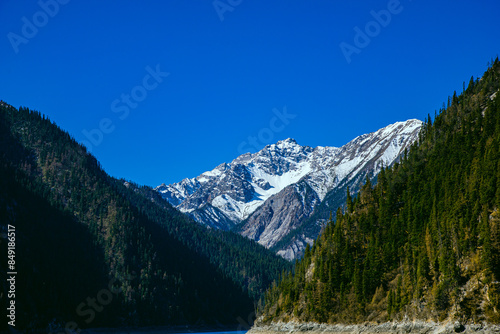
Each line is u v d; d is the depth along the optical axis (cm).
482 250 11812
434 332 11862
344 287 16125
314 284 17450
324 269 17238
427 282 13050
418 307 12888
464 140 16662
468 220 12825
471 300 11494
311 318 16700
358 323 14600
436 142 18188
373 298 14738
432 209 14488
